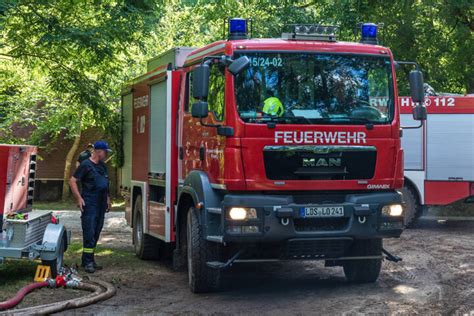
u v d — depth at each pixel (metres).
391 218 9.02
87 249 11.31
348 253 9.83
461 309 8.21
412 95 9.54
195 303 8.84
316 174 8.84
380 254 9.76
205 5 25.59
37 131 29.39
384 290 9.45
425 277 10.45
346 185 8.92
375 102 9.18
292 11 23.64
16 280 10.17
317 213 8.72
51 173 32.25
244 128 8.67
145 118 12.46
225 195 8.76
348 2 21.45
